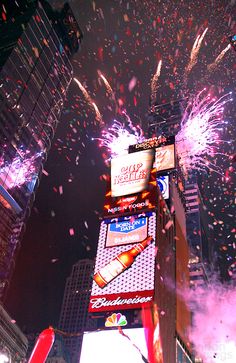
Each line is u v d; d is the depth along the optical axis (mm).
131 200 60938
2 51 161000
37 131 166000
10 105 151875
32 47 171875
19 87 159000
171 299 79000
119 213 60281
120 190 62656
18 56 162000
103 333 48750
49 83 179000
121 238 57312
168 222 81500
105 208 61625
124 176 64000
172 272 83062
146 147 81188
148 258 54219
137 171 63906
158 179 87250
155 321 33938
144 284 51375
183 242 104375
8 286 135500
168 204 84062
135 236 56938
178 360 77312
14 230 145125
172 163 78438
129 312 49625
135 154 65875
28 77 165875
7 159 144875
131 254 54844
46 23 183875
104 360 46562
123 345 47094
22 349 115750
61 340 160000
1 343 105938
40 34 178500
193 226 191375
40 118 169375
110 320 49656
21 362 114188
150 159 64375
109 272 53938
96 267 55188
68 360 158500
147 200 60188
